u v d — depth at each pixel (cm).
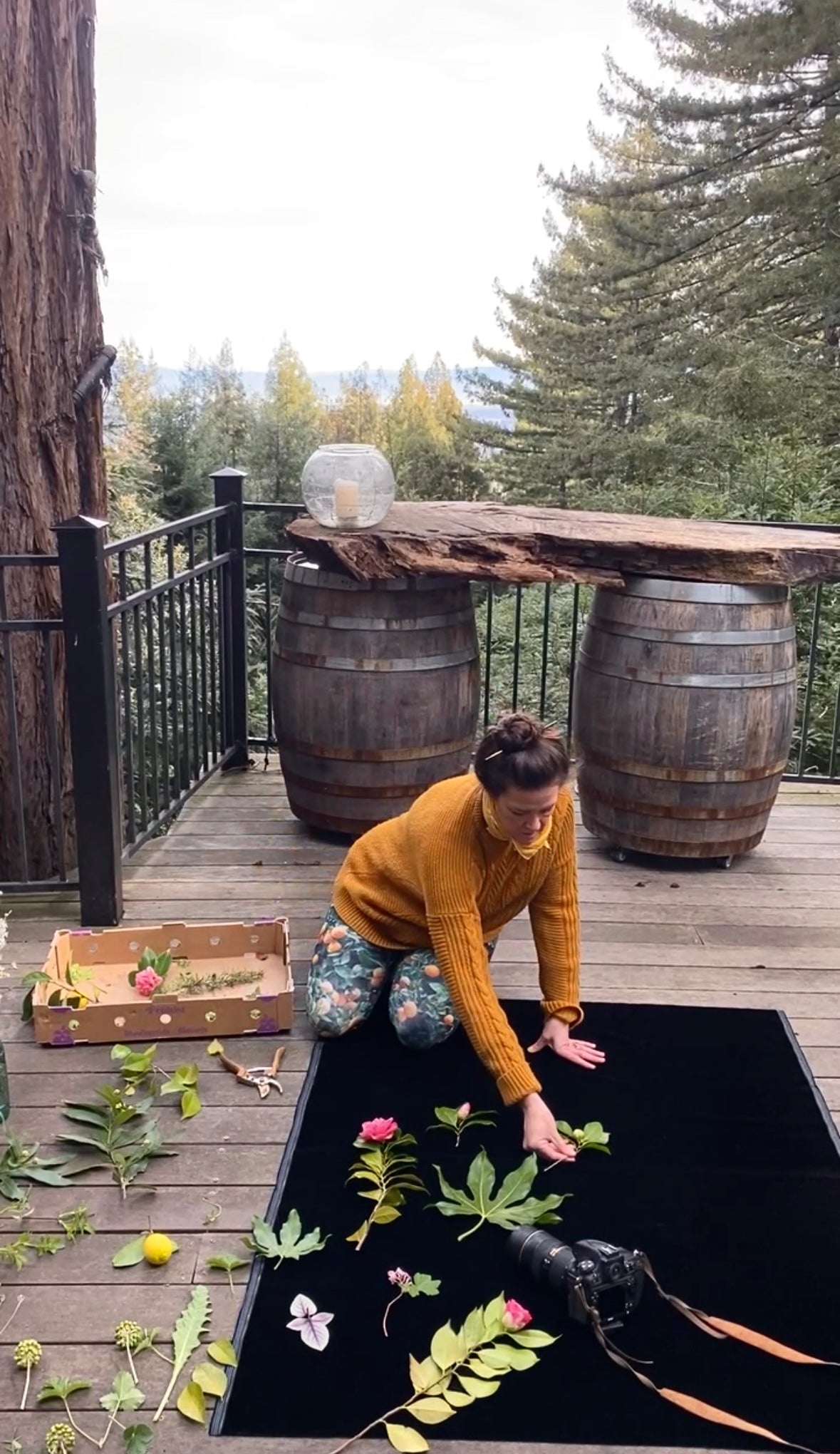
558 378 1617
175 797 355
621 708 314
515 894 212
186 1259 174
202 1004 232
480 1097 216
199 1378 150
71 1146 200
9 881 321
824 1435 143
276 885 314
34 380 308
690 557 301
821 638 621
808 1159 200
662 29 1270
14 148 292
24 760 323
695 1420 146
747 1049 235
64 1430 141
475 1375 151
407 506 376
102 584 267
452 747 332
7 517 309
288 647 327
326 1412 146
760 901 310
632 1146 203
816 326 1256
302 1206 185
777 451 945
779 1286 169
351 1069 225
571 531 323
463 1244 177
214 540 384
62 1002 235
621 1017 247
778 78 1198
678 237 1328
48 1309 164
